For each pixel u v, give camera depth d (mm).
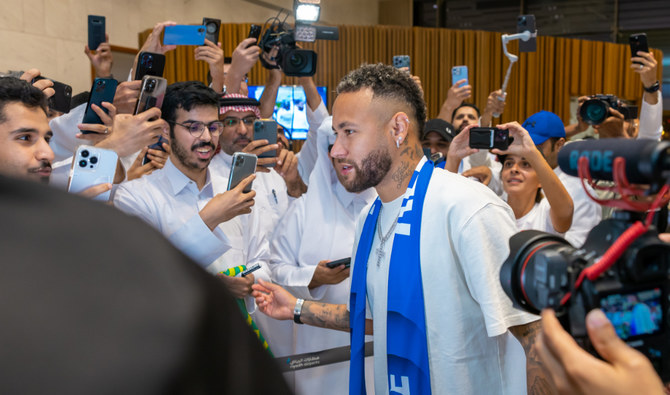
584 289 640
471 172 3031
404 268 1428
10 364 167
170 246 213
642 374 558
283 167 2752
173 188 2240
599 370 568
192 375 187
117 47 7176
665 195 665
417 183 1473
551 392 1246
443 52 8109
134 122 1971
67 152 2516
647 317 663
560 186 2227
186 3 7988
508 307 1319
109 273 188
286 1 9344
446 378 1379
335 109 1542
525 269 723
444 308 1388
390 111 1493
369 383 2416
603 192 2602
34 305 174
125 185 2225
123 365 176
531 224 2600
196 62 7320
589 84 8688
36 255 182
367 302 1723
